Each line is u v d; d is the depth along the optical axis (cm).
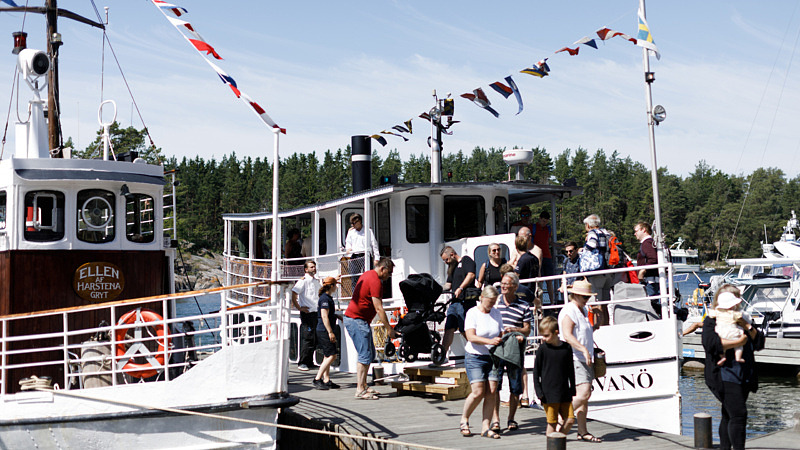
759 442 1011
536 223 1525
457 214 1566
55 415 927
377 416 1130
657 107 1301
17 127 1189
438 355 1294
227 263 2241
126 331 1047
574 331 975
